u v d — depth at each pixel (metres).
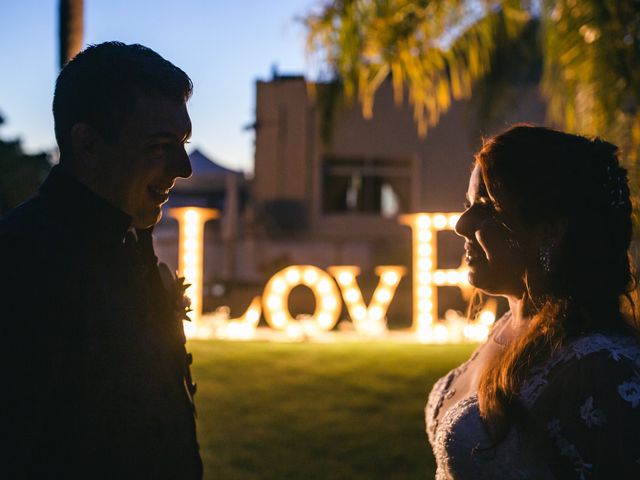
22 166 22.56
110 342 1.87
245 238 19.16
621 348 1.68
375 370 7.92
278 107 19.67
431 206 19.78
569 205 1.82
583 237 1.81
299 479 5.11
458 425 1.87
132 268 2.02
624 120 6.30
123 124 1.91
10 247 1.78
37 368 1.72
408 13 7.57
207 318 12.62
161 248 18.48
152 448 1.91
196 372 7.75
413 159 19.83
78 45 5.99
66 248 1.84
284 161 19.66
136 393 1.90
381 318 11.70
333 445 5.71
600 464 1.62
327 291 11.18
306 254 19.05
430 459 5.46
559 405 1.68
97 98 1.91
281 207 19.59
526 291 1.97
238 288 15.86
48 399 1.74
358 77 7.68
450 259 18.92
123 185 1.94
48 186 1.94
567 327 1.76
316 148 19.64
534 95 17.59
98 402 1.82
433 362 8.30
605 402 1.62
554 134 1.89
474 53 7.96
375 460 5.43
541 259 1.86
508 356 1.79
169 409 1.99
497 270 1.94
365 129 19.81
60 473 1.76
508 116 15.66
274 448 5.64
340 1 7.41
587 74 6.42
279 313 11.06
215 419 6.29
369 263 18.83
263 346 9.38
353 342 10.30
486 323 10.88
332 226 19.62
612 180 1.85
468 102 14.45
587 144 1.87
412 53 7.71
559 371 1.71
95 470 1.81
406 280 16.72
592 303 1.80
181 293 2.16
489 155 1.89
